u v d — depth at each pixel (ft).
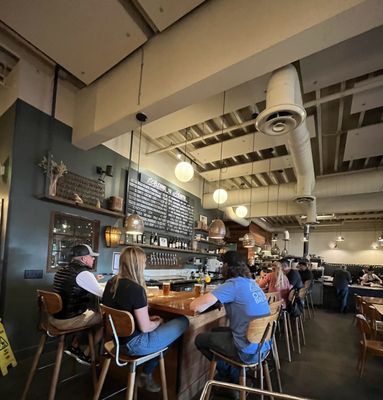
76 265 7.80
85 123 11.96
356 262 43.55
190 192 23.30
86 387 7.97
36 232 10.91
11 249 10.06
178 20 8.95
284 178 23.94
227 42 7.74
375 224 43.04
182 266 21.16
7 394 7.54
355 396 8.53
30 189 10.84
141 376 7.64
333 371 10.38
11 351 9.39
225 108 12.65
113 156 15.11
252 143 16.08
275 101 8.34
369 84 10.55
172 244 19.43
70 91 12.64
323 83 10.87
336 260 45.16
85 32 8.80
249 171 20.85
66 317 7.11
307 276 21.63
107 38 9.03
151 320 6.51
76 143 12.51
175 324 6.64
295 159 14.17
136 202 16.52
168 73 9.02
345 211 25.70
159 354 6.37
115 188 15.11
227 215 27.94
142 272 6.49
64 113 12.35
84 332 7.96
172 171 20.71
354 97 11.67
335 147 18.43
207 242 25.22
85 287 7.51
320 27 6.37
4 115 11.50
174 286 17.21
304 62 9.77
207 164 21.93
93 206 12.92
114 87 10.83
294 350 12.67
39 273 10.89
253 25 7.31
